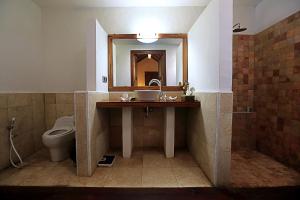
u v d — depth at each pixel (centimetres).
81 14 277
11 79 221
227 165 170
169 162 228
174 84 284
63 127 253
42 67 279
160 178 187
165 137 250
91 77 215
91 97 198
